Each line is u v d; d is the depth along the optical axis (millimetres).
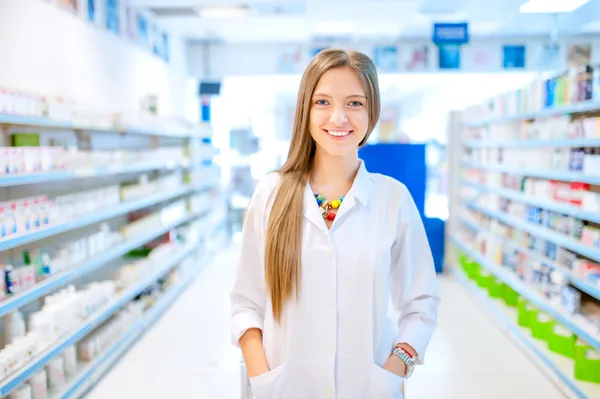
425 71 8383
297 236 1434
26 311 3488
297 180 1492
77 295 3488
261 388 1435
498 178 5297
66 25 4273
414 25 7301
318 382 1437
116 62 5445
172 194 5836
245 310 1580
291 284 1433
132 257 5188
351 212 1468
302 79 1483
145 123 4938
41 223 3100
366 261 1439
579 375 3312
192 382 3639
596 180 3205
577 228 3623
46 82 3932
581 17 6508
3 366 2564
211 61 8508
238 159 9578
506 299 4910
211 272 6914
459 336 4473
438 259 6711
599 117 3480
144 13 6387
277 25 7137
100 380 3670
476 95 10109
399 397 1476
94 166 3863
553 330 3789
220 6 6055
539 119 4395
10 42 3441
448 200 6711
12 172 2807
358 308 1438
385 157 6469
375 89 1463
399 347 1485
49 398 3035
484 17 6551
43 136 3730
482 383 3578
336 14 6477
